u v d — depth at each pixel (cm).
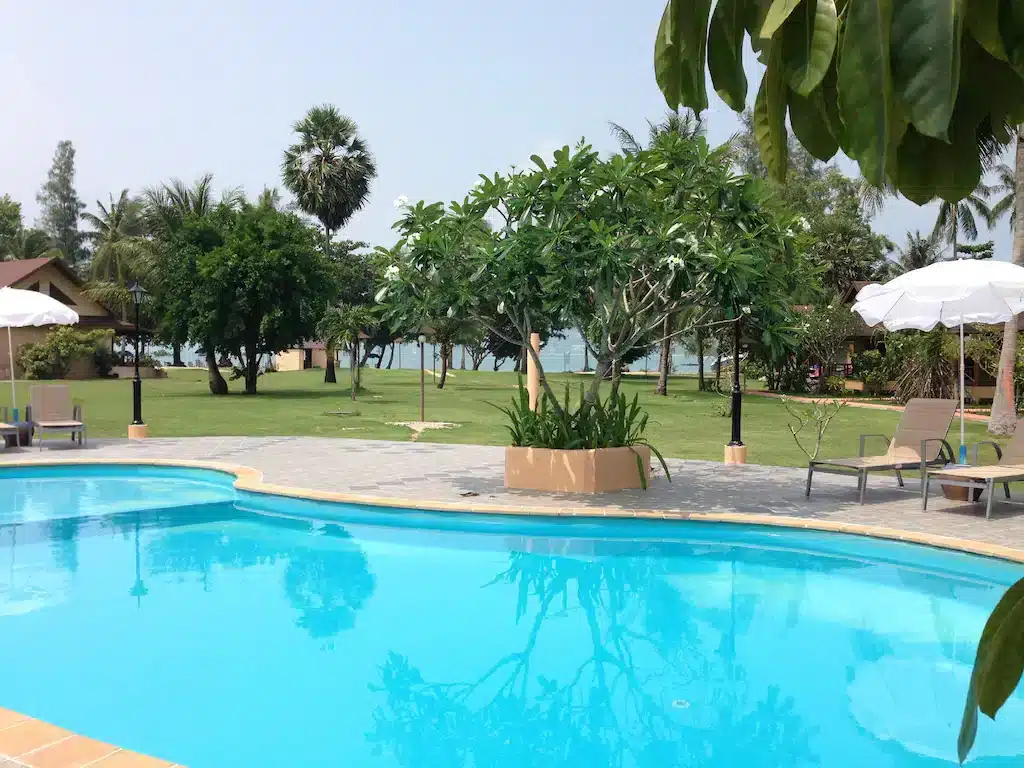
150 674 573
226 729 486
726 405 2652
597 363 1176
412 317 1030
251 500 1190
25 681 558
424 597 764
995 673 97
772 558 902
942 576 836
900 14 74
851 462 1092
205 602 747
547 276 980
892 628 675
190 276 3291
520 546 958
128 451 1571
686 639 651
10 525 1062
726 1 94
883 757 454
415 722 499
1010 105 88
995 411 2028
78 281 5025
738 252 975
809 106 96
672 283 1069
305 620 694
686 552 928
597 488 1138
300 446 1666
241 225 3403
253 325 3319
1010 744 468
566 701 532
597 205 1015
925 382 3034
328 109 5209
